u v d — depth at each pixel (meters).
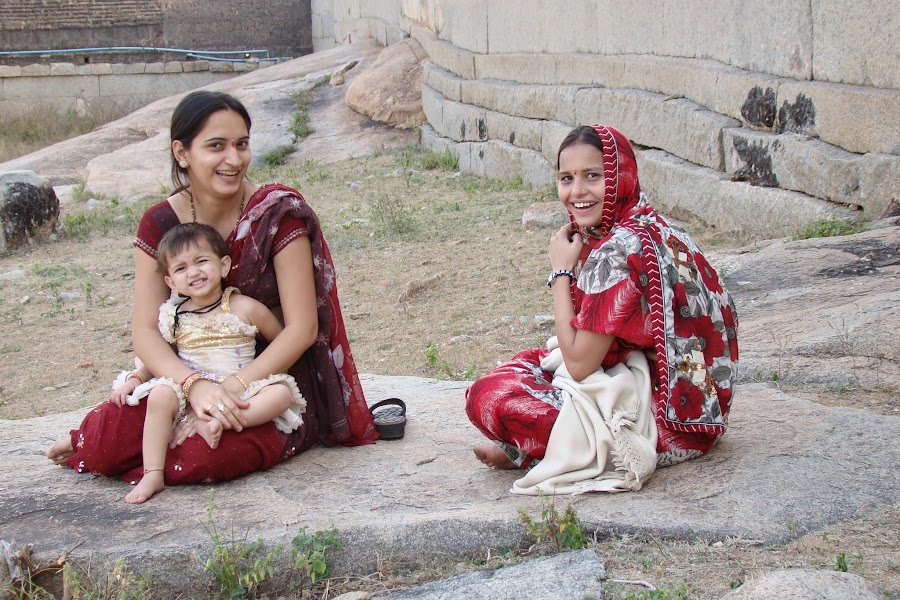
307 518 3.11
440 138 15.27
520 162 12.30
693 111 8.59
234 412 3.34
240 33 28.09
